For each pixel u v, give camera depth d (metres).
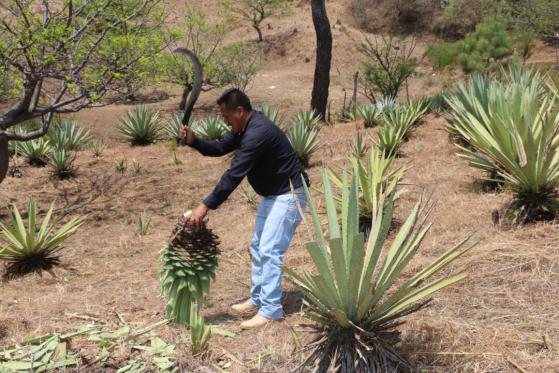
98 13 8.91
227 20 37.19
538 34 25.28
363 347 3.40
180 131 4.40
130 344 4.07
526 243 5.28
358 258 3.22
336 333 3.45
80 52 9.01
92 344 4.18
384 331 3.51
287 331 4.22
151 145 15.29
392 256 3.52
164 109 26.27
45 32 8.09
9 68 8.73
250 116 4.32
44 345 4.13
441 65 22.61
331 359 3.43
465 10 37.81
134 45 8.93
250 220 7.99
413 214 3.63
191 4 38.41
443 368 3.52
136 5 9.16
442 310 4.27
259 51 35.94
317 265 3.32
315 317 3.40
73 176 12.19
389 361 3.47
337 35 36.72
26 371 3.81
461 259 5.13
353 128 14.02
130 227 8.59
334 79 31.19
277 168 4.31
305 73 33.31
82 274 6.43
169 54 23.66
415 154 10.05
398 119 11.67
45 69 8.74
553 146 5.92
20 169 12.75
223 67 25.64
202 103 27.39
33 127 15.77
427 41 38.50
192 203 9.80
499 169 6.56
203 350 3.91
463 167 8.51
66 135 15.41
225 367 3.75
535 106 6.72
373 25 40.62
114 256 7.10
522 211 5.87
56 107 9.27
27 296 5.71
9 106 20.61
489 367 3.47
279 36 36.94
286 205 4.35
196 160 13.09
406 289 3.41
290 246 6.43
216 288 5.48
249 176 4.42
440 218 6.30
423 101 14.23
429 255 5.39
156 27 9.52
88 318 4.74
